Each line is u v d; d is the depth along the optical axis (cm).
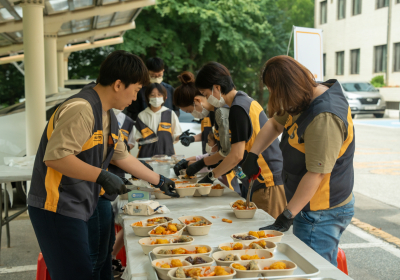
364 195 552
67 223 175
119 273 289
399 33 1920
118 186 168
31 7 482
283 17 1711
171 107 485
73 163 165
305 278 129
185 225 191
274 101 177
